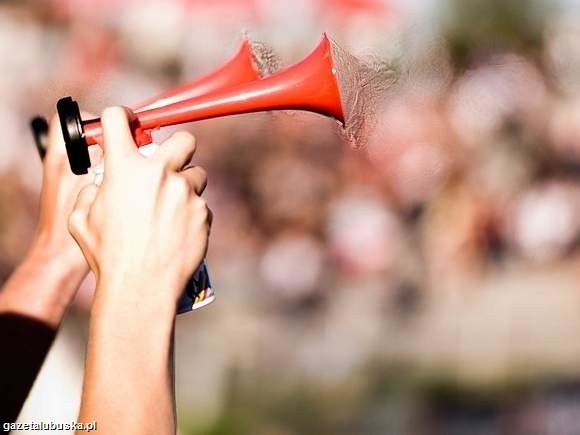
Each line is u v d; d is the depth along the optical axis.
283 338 23.38
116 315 4.12
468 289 25.14
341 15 20.53
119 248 4.17
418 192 24.92
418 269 25.03
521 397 24.16
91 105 9.56
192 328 22.58
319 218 24.61
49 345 5.93
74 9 23.55
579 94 27.27
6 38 22.22
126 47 23.70
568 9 27.23
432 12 23.64
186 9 23.27
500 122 25.59
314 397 23.05
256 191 24.30
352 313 24.31
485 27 25.12
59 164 6.06
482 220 25.55
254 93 4.84
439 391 24.00
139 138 4.64
